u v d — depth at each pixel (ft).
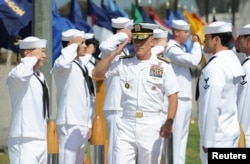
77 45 71.15
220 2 133.90
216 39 58.23
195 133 114.52
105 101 73.77
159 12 122.52
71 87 71.56
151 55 62.34
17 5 88.89
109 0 110.93
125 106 62.23
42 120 63.77
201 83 57.21
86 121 72.54
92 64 77.77
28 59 62.64
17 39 92.27
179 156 81.10
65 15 106.52
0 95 99.19
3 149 97.04
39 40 64.28
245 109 65.00
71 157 71.72
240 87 65.00
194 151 99.55
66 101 71.67
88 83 72.79
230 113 57.31
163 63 61.98
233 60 57.67
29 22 91.61
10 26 88.74
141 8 117.50
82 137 72.13
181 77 81.25
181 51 80.84
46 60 74.79
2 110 99.30
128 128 61.93
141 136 61.57
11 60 100.48
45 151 64.23
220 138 56.90
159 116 62.23
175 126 80.79
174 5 124.77
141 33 61.52
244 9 137.08
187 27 82.64
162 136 61.31
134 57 62.39
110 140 72.69
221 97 56.75
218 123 56.85
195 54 81.05
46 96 64.34
